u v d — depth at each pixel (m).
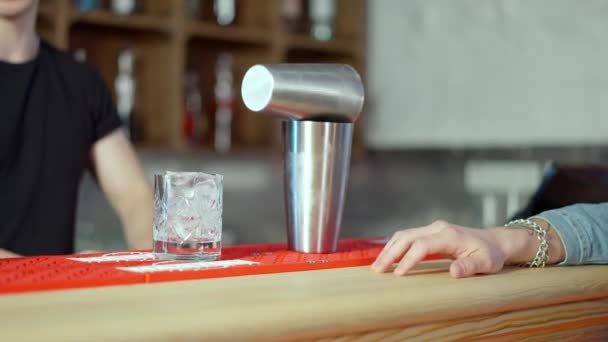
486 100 2.84
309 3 3.20
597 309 0.94
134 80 2.83
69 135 1.80
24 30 1.75
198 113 3.00
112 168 1.86
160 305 0.63
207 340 0.59
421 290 0.75
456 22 2.96
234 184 3.16
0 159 1.71
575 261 1.01
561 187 1.37
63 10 2.50
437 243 0.89
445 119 2.99
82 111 1.83
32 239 1.75
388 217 3.16
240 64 3.13
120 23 2.64
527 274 0.91
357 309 0.69
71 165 1.81
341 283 0.79
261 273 0.87
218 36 2.86
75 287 0.73
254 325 0.62
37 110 1.77
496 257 0.90
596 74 2.48
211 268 0.85
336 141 1.03
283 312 0.64
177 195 0.92
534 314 0.86
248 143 3.16
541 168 2.65
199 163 3.10
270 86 1.00
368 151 3.28
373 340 0.71
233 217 3.15
